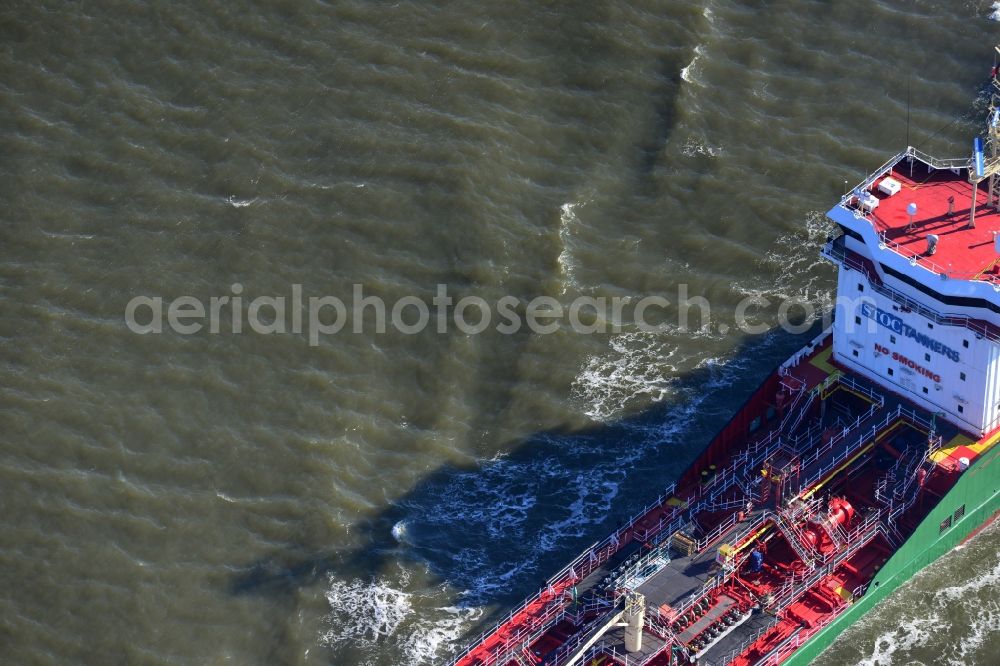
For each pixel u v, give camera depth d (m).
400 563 121.69
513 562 121.81
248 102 151.62
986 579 119.12
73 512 124.88
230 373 133.62
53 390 132.50
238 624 118.44
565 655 111.19
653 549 115.62
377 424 130.75
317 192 144.75
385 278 139.38
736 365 133.75
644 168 146.38
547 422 130.75
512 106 150.38
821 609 114.44
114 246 142.38
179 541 123.25
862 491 120.62
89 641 117.50
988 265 112.25
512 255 140.50
